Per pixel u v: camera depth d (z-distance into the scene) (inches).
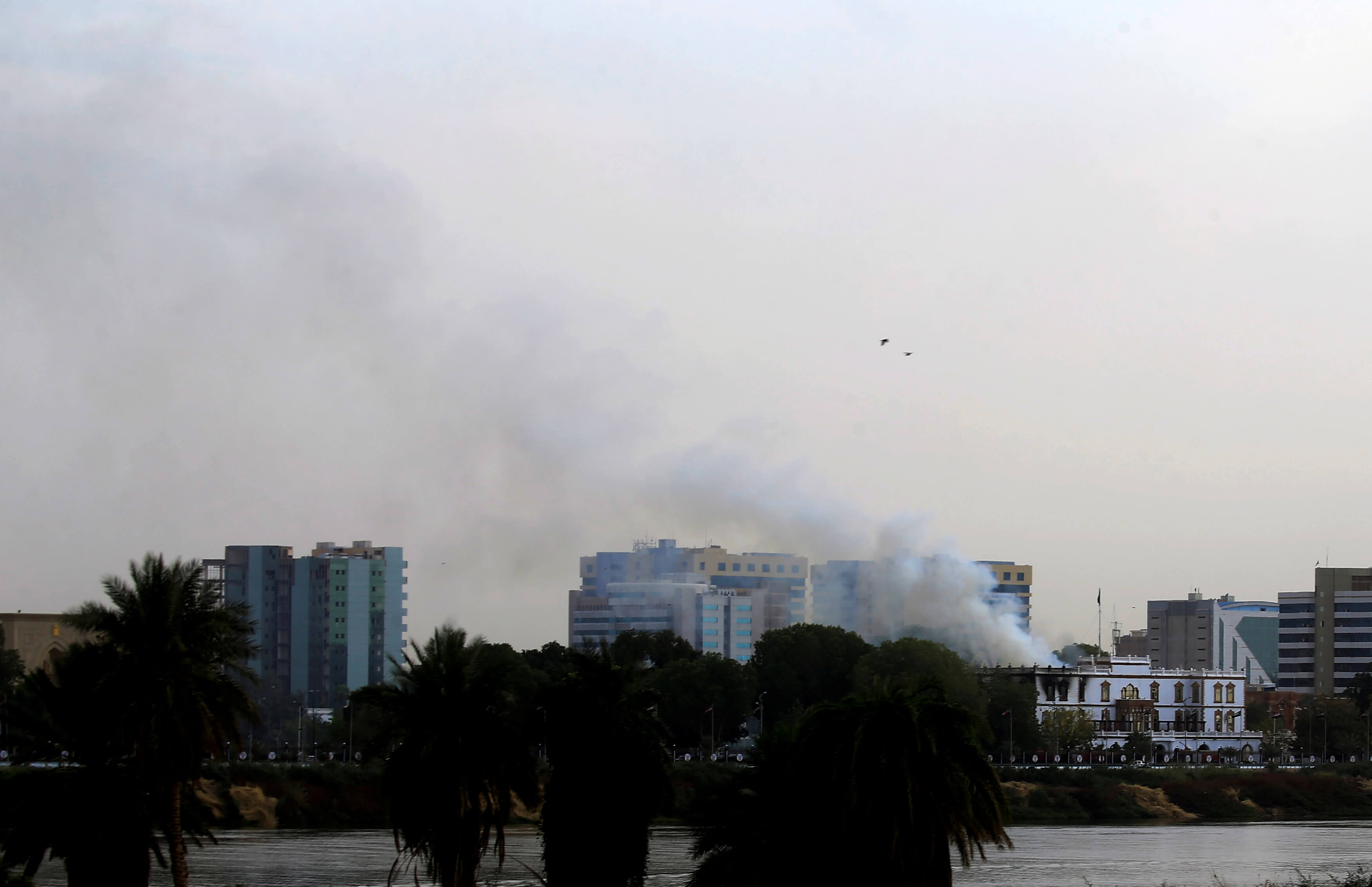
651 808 3690.9
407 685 3762.3
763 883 3085.6
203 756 3681.1
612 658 3809.1
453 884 3602.4
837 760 2940.5
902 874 2955.2
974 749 3002.0
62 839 3521.2
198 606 3700.8
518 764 3659.0
